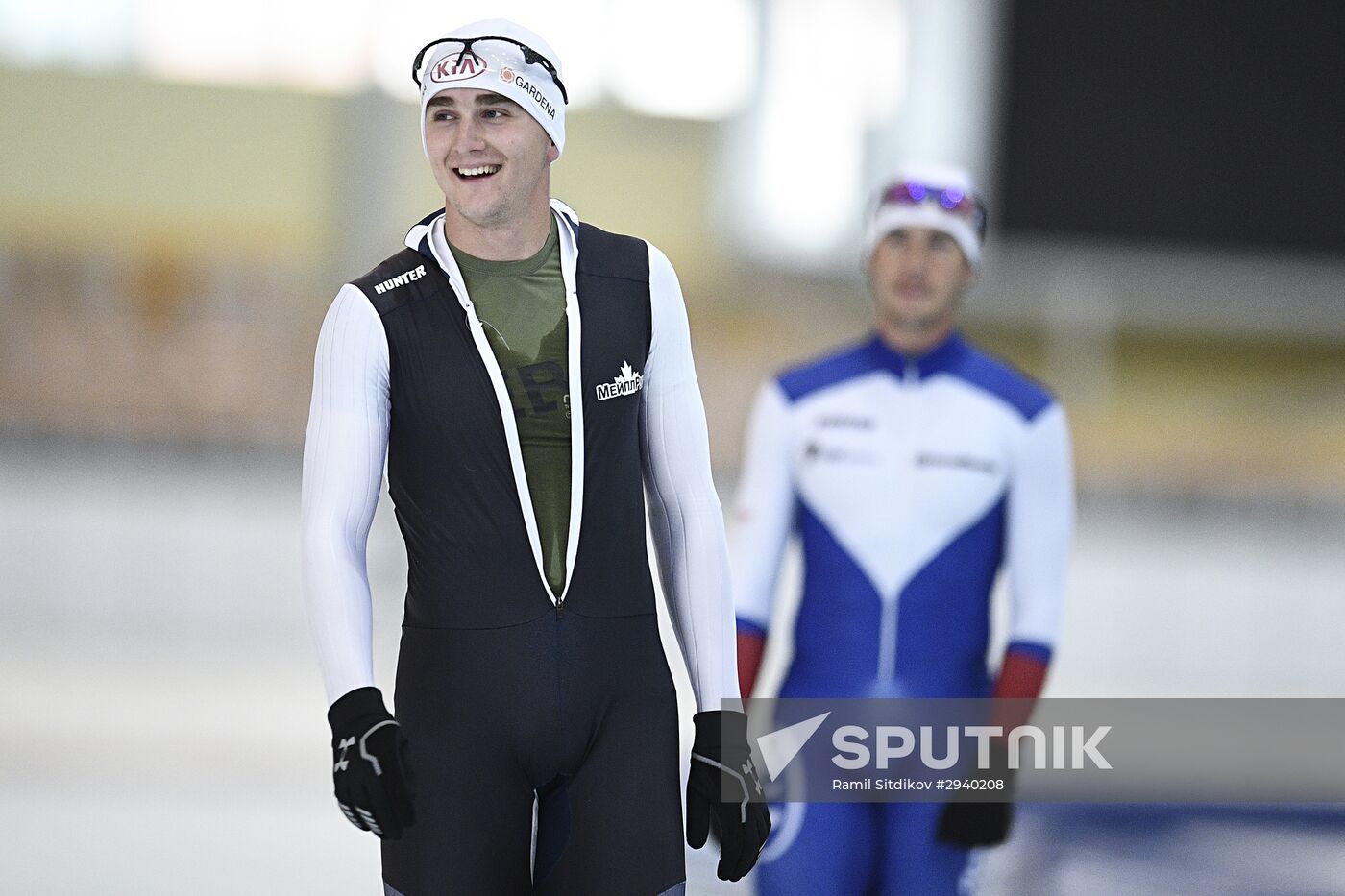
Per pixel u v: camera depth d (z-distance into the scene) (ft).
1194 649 82.58
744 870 20.85
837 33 136.67
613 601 21.21
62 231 136.87
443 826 20.51
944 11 133.28
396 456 21.01
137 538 82.33
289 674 70.59
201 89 137.90
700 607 21.80
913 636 34.58
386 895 21.11
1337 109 130.21
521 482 20.70
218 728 60.90
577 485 20.86
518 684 20.57
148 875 43.19
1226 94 130.52
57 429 113.60
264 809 50.78
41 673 68.18
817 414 35.86
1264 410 136.77
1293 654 83.05
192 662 72.13
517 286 21.02
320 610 19.63
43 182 137.18
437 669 20.76
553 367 20.98
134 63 137.39
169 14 136.98
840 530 35.19
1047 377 134.51
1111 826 49.32
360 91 134.92
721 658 21.71
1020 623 34.78
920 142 135.03
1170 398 137.90
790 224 140.05
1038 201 132.67
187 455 106.22
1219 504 109.29
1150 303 133.59
